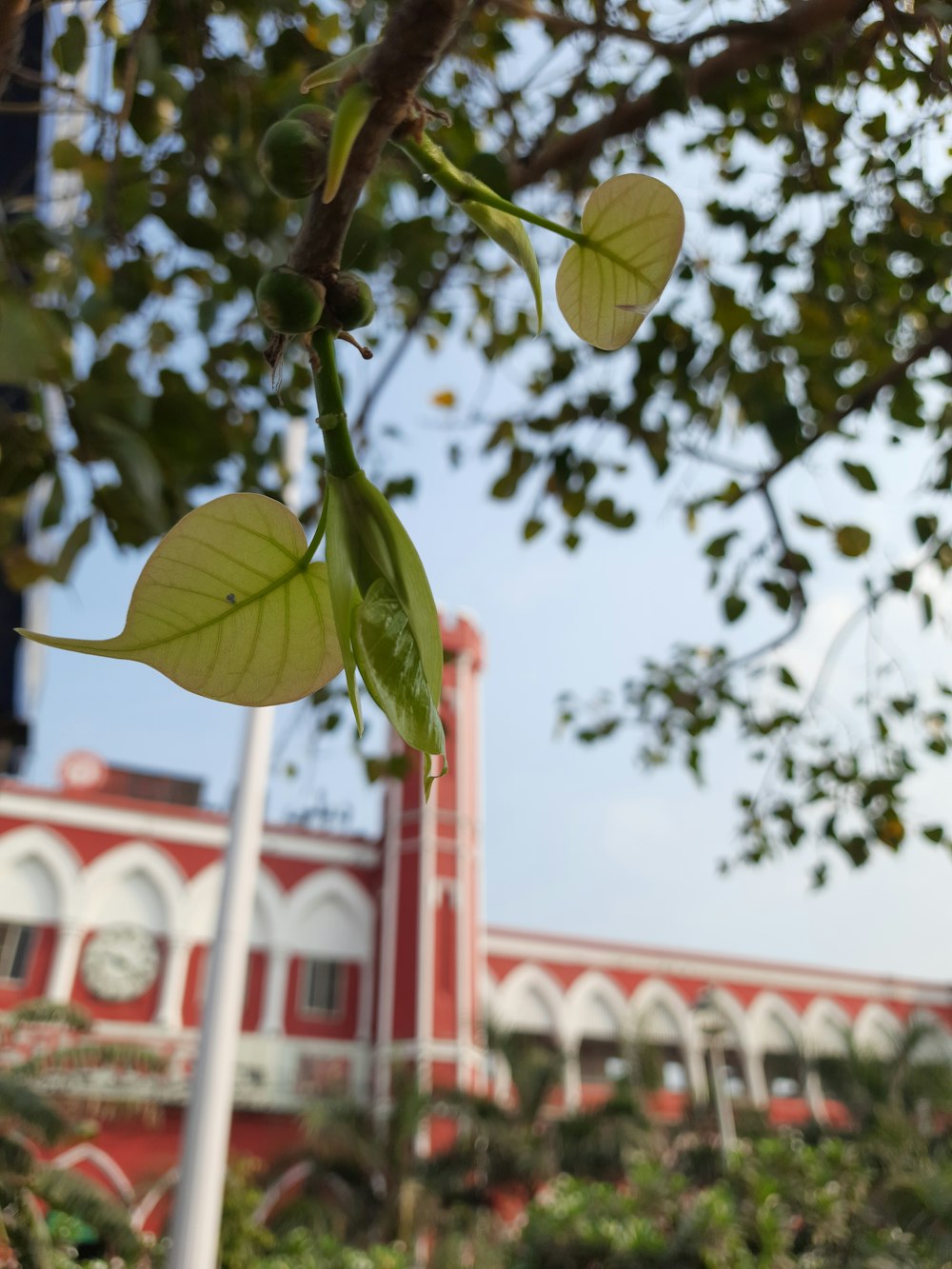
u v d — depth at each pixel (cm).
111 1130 1598
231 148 285
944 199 333
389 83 58
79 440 234
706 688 531
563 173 408
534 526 440
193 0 254
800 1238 1347
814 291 379
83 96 230
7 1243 513
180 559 64
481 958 2155
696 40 279
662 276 67
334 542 57
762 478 395
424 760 51
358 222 115
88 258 300
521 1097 1620
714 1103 1875
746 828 501
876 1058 1883
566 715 573
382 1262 1282
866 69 273
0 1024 1617
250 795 723
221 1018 648
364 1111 1574
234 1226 1152
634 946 2495
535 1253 1272
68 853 1908
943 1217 1320
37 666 790
